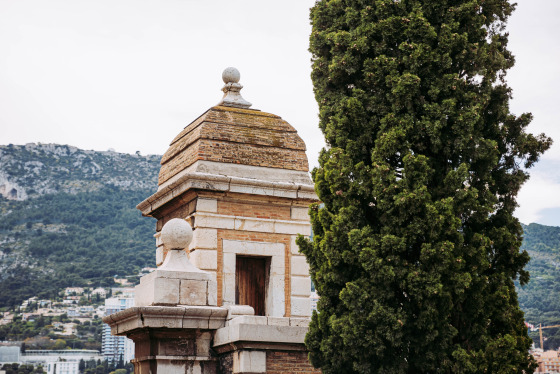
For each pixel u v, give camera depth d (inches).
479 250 551.8
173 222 576.7
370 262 535.5
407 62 580.7
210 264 663.8
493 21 624.1
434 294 525.7
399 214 545.0
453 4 607.8
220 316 557.6
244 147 705.6
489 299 556.7
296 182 709.9
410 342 542.3
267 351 544.4
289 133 735.1
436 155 583.8
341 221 563.2
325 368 551.5
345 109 597.3
